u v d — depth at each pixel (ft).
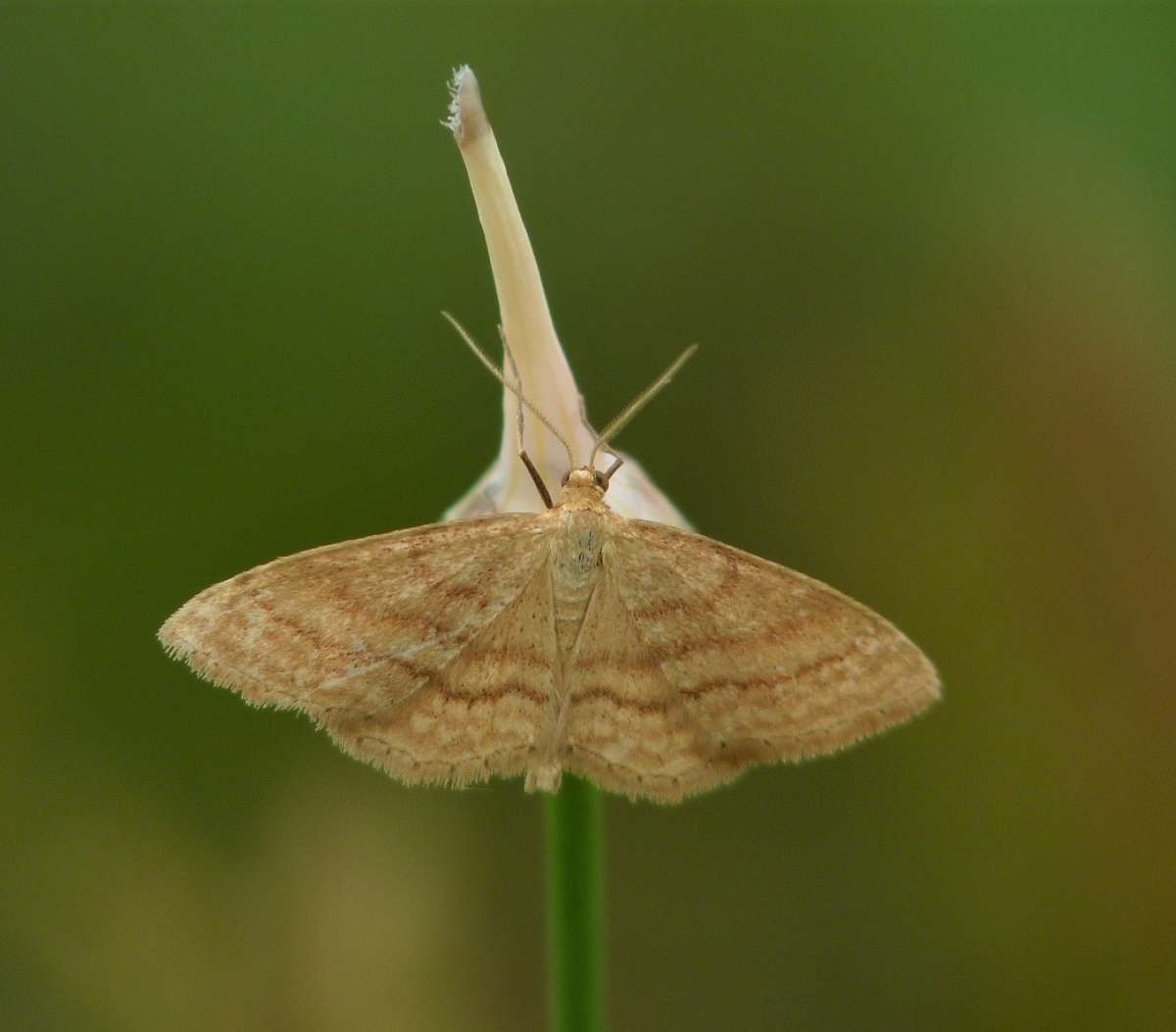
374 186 0.55
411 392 0.55
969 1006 0.54
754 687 0.47
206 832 0.55
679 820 0.55
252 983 0.54
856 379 0.55
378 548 0.47
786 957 0.55
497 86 0.55
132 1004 0.54
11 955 0.54
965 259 0.55
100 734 0.54
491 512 0.48
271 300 0.55
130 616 0.55
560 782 0.47
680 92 0.56
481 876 0.55
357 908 0.54
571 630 0.48
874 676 0.47
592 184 0.55
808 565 0.55
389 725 0.47
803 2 0.55
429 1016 0.55
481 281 0.55
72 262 0.55
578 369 0.55
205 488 0.55
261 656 0.47
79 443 0.54
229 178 0.55
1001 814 0.55
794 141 0.55
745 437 0.55
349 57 0.55
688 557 0.48
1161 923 0.54
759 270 0.55
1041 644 0.55
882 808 0.55
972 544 0.55
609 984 0.55
